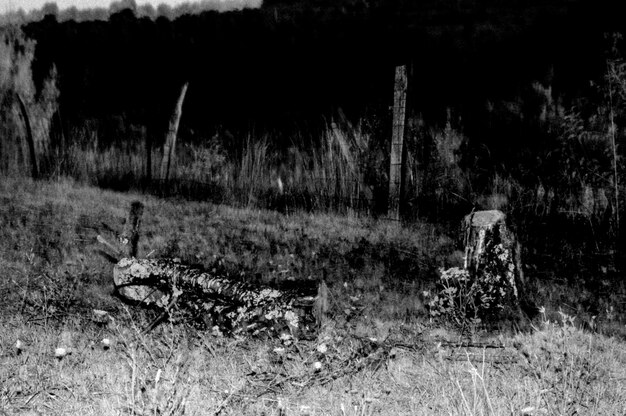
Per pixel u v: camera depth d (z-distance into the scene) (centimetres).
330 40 1218
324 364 373
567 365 352
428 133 926
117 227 698
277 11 1312
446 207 808
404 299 513
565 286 547
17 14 1314
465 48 1107
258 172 954
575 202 729
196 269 457
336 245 668
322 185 898
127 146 1116
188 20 1326
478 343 409
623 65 746
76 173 1036
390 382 359
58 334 430
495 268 483
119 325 441
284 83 1168
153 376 334
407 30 1184
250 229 734
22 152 1048
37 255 600
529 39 1051
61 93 1212
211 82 1196
